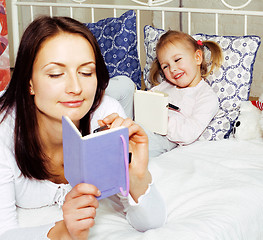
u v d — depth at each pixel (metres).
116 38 1.80
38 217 0.98
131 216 0.90
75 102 0.78
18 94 0.83
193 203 1.00
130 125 0.79
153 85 1.81
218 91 1.58
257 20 2.84
